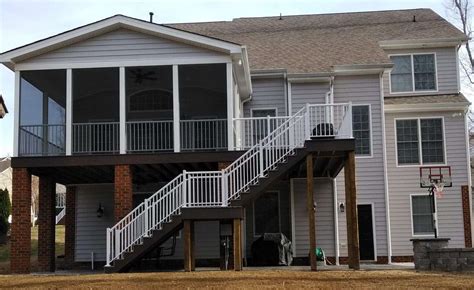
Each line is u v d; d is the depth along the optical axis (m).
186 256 14.56
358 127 20.20
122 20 16.59
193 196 14.91
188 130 18.55
